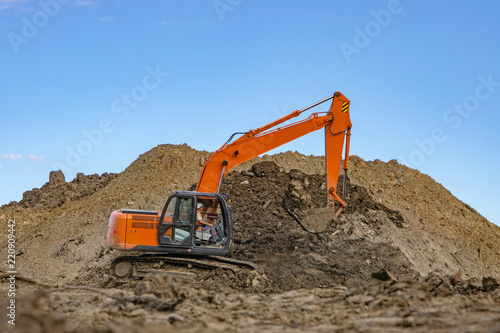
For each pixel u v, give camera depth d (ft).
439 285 47.75
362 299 35.24
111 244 51.65
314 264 56.75
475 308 32.50
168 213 53.47
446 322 28.81
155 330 25.05
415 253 65.57
